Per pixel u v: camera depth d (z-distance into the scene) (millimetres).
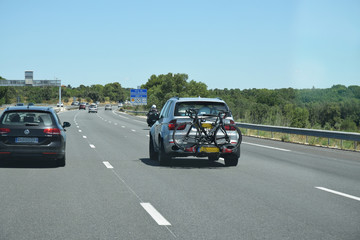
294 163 14453
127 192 8938
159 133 13453
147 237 5711
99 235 5785
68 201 7992
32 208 7387
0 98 163500
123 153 17172
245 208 7504
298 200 8242
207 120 12586
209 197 8469
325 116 80812
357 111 79875
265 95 123062
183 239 5629
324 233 5961
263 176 11383
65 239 5590
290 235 5852
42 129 12320
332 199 8367
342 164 14352
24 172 11703
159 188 9438
